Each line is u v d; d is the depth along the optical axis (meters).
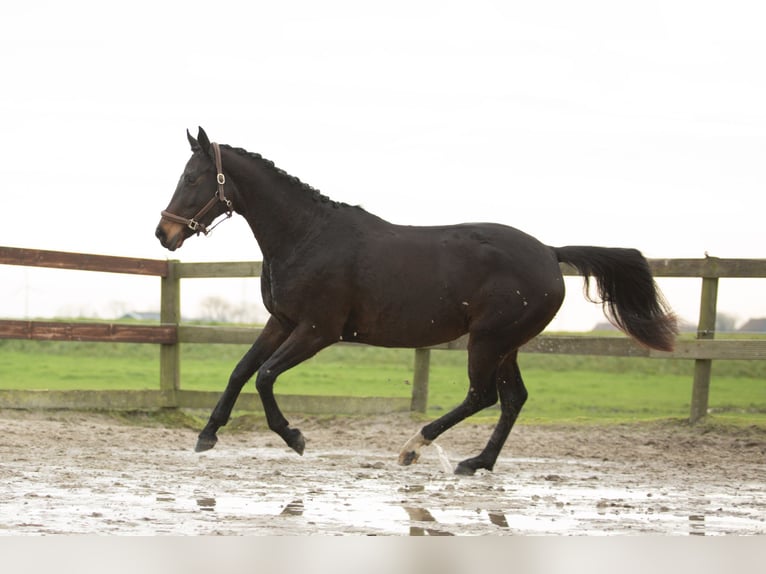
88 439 8.94
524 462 8.39
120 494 5.88
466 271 7.39
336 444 9.43
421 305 7.35
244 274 10.71
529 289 7.40
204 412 12.12
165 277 11.04
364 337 7.53
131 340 10.68
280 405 10.91
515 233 7.60
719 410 13.95
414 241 7.45
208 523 5.04
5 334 9.91
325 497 6.09
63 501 5.55
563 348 10.33
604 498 6.38
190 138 7.63
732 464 8.38
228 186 7.49
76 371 18.27
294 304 7.39
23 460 7.34
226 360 22.88
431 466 8.05
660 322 7.86
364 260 7.33
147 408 10.98
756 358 9.82
